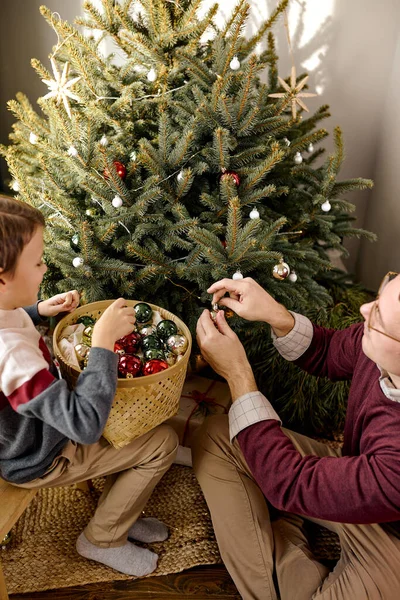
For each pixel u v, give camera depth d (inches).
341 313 67.0
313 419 65.6
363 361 42.9
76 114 53.8
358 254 90.9
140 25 58.5
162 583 49.1
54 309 46.8
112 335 39.0
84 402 36.2
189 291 56.9
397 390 36.6
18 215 35.9
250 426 41.9
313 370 50.4
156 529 52.4
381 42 75.0
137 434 44.0
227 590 49.0
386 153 77.9
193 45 55.6
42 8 54.9
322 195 59.1
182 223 52.0
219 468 48.1
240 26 55.1
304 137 59.4
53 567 49.3
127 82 57.6
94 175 52.2
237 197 49.1
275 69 64.7
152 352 44.6
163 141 52.2
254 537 45.4
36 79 84.2
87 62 57.9
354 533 42.0
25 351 36.5
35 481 41.6
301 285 58.5
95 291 52.9
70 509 55.0
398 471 34.6
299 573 43.6
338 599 40.6
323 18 74.1
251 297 47.2
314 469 38.5
